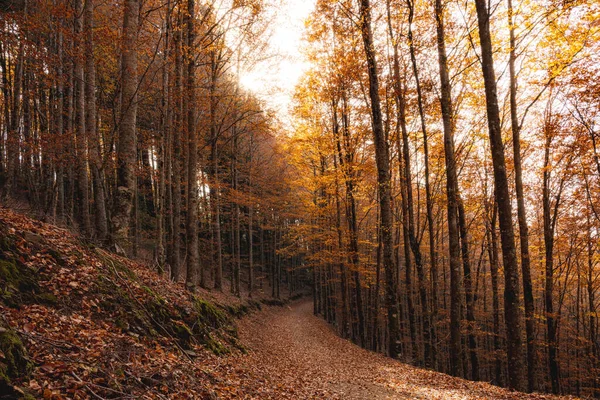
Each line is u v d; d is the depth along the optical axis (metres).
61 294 5.50
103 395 3.75
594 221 15.51
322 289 35.53
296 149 20.56
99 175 9.94
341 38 17.03
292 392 7.48
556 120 14.36
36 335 4.09
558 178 16.81
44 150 10.55
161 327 7.07
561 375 23.11
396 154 18.11
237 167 25.23
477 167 18.56
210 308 10.98
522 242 13.10
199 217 23.03
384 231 14.48
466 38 13.63
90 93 10.11
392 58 16.25
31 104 15.41
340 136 19.20
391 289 14.57
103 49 11.99
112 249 8.83
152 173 15.21
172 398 4.52
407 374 10.79
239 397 5.80
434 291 18.97
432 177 20.20
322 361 12.63
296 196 26.05
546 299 16.02
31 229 6.36
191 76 11.89
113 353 4.72
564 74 12.36
